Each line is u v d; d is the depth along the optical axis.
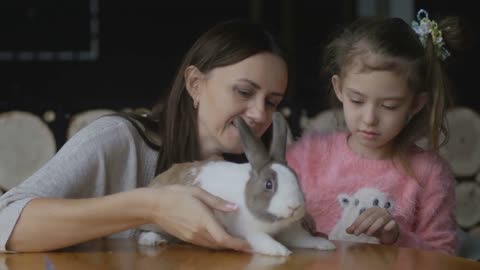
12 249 1.97
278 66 2.23
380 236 2.41
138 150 2.39
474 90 5.61
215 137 2.29
